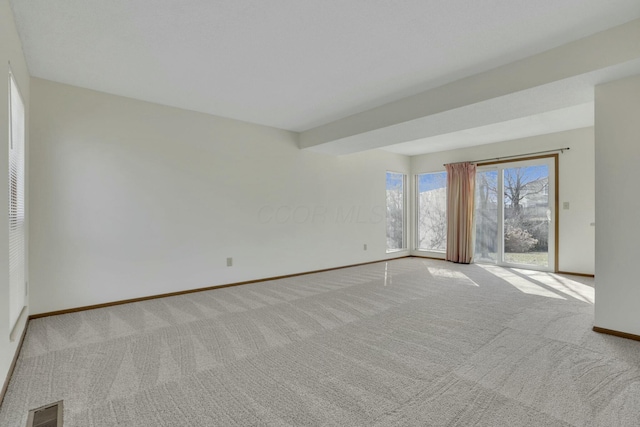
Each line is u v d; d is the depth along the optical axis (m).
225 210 4.51
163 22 2.27
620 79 2.60
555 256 5.41
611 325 2.68
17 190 2.45
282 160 5.16
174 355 2.34
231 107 4.11
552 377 2.00
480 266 6.13
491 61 2.89
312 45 2.60
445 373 2.06
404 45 2.61
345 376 2.03
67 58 2.79
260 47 2.63
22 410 1.70
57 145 3.26
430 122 3.81
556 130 5.27
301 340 2.60
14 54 2.24
